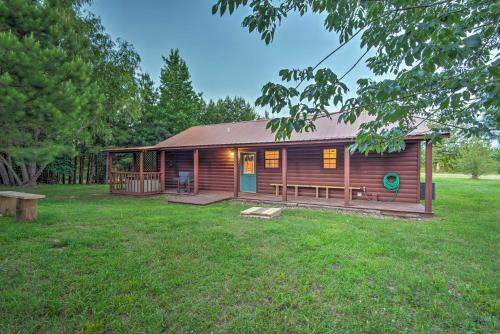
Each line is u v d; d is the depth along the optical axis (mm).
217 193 9969
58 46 5945
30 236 4109
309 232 4516
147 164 13469
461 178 19578
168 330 1960
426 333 1937
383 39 1743
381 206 6707
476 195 9781
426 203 5934
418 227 4914
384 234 4414
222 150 10688
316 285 2641
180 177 10000
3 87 4598
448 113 2307
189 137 11820
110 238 4094
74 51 7035
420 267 3061
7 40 4516
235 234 4414
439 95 1775
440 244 3896
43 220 5215
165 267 3027
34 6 5410
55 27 5754
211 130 12273
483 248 3709
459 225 5086
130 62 12367
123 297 2359
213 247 3729
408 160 7414
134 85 12695
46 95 5234
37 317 2076
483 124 2248
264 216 5707
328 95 1719
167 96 22750
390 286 2615
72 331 1934
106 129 13477
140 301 2311
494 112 1968
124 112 13719
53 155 6871
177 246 3748
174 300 2354
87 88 6859
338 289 2539
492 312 2205
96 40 11156
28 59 4707
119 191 10336
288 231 4578
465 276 2816
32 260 3158
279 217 5883
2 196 5398
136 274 2830
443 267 3062
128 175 10180
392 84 1573
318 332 1942
